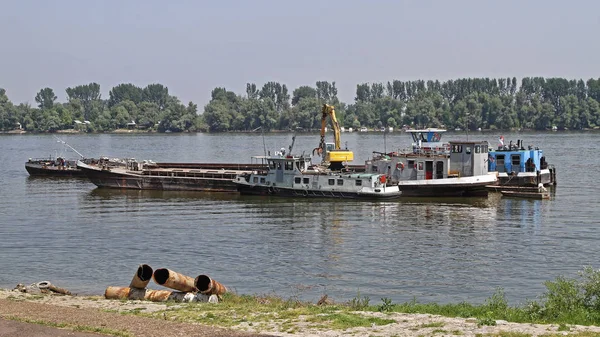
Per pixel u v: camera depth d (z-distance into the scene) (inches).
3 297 1959.9
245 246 3046.3
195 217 3811.5
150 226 3548.2
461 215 3774.6
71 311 1712.6
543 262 2714.1
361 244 3056.1
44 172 6215.6
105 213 3996.1
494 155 4869.6
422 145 4842.5
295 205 4200.3
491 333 1456.7
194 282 1940.2
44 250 2999.5
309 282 2475.4
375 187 4357.8
